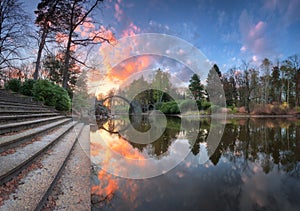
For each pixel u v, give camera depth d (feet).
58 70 48.65
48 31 37.88
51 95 27.09
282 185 6.81
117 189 6.28
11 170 5.37
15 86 29.35
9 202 4.27
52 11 35.68
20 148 8.18
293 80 79.92
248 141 15.74
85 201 5.17
